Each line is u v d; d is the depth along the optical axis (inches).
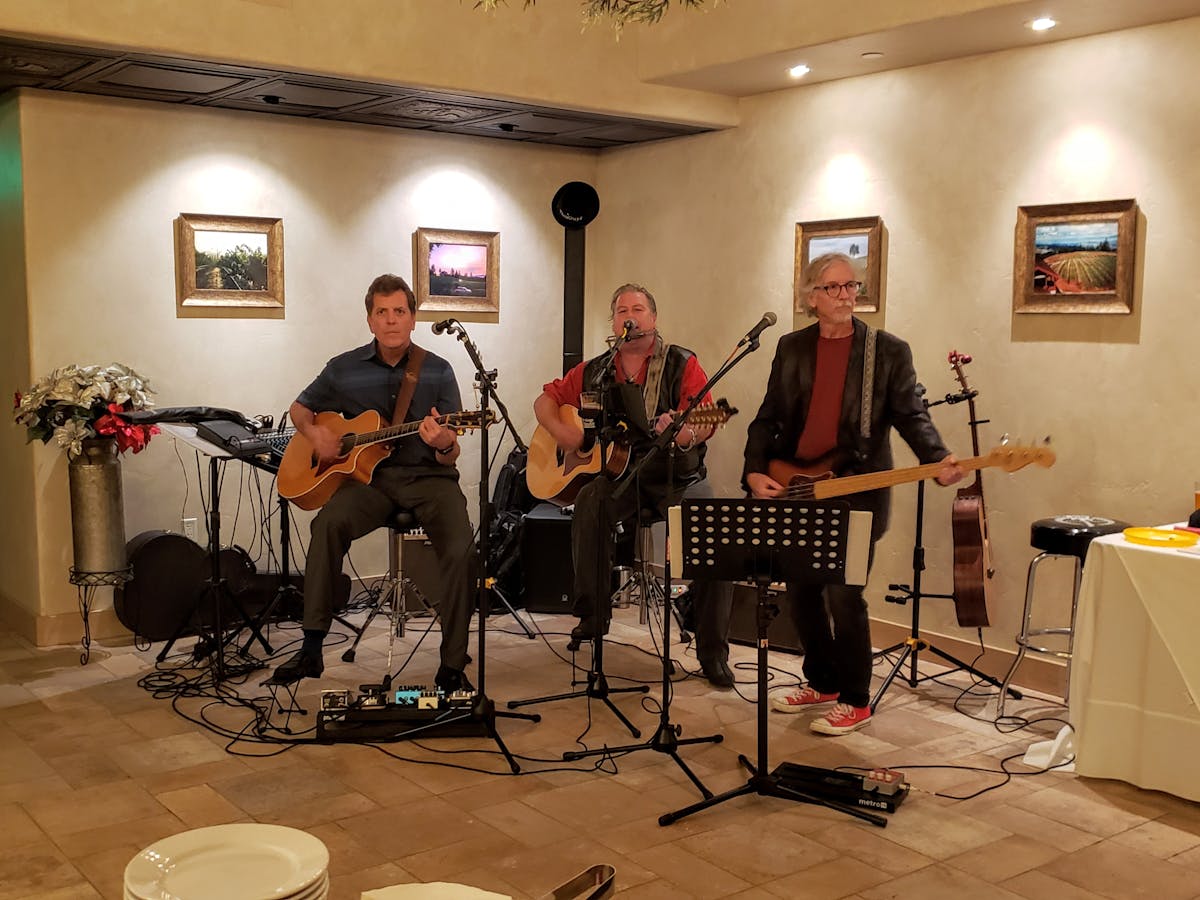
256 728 162.2
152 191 206.7
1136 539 143.4
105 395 186.5
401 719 158.6
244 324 218.5
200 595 188.9
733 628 208.7
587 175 259.8
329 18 180.2
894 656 201.5
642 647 207.3
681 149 240.2
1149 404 169.6
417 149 235.8
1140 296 169.8
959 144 190.9
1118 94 170.7
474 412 167.5
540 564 229.0
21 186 194.4
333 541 173.9
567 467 183.9
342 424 179.5
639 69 213.5
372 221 231.8
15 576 214.2
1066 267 177.3
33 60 172.2
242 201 216.4
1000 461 143.4
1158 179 166.9
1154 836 130.0
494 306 248.8
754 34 191.9
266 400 222.4
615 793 141.1
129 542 208.4
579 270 239.1
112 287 204.1
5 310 208.2
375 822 132.0
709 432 171.0
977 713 172.1
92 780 143.9
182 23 167.5
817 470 161.5
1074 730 147.3
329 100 203.5
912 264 199.2
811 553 128.8
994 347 188.4
